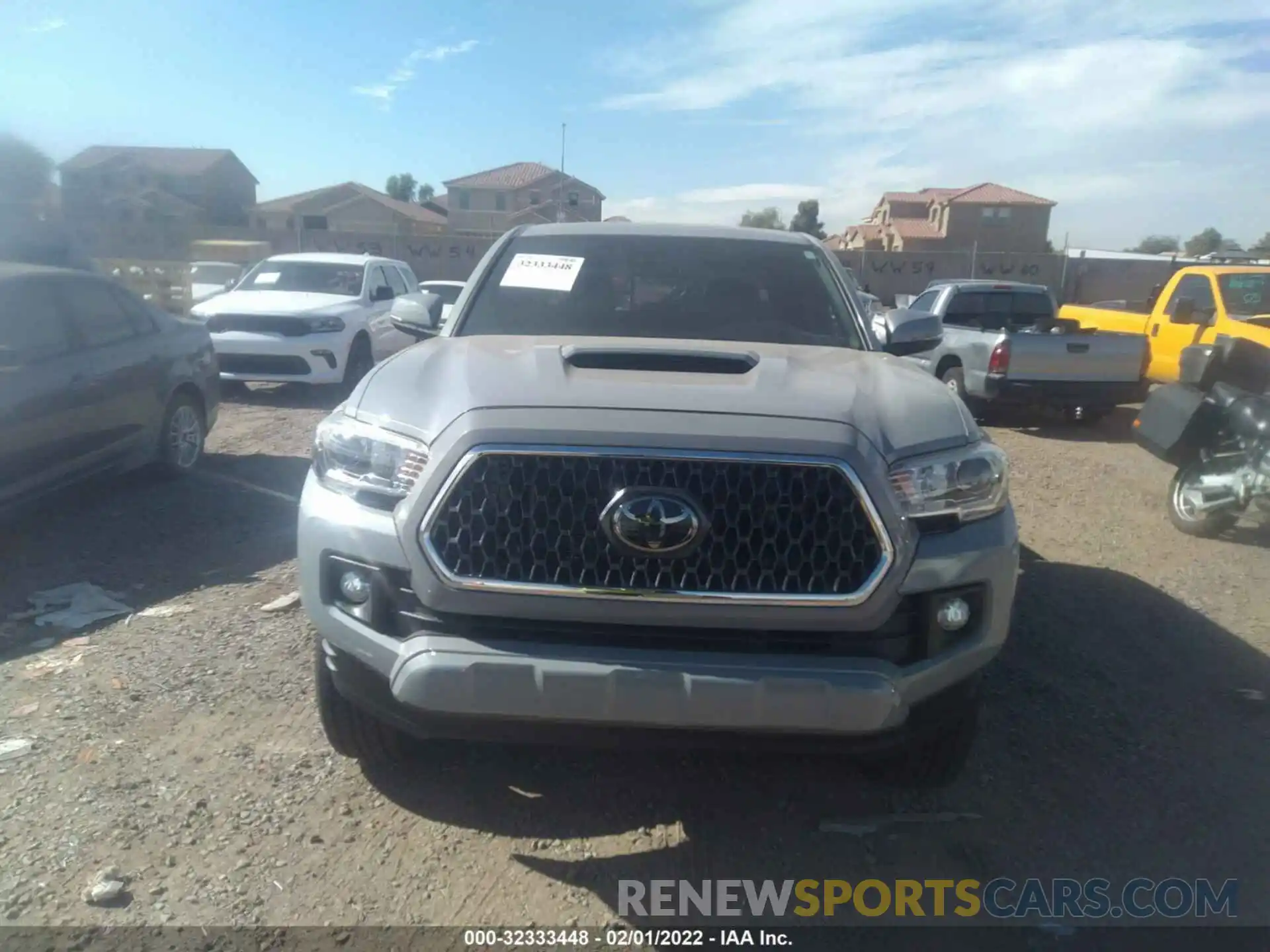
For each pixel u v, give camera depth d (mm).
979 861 3240
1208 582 6070
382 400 3207
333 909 2938
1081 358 11188
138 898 2953
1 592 5406
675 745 2900
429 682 2803
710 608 2766
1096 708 4301
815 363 3561
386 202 62250
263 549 6230
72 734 3875
